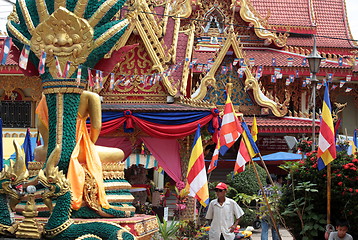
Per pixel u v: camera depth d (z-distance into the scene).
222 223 13.64
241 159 14.38
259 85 26.98
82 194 8.94
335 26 38.09
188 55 19.11
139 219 9.21
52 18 9.08
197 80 30.12
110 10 9.30
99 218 9.06
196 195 13.74
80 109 9.47
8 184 7.69
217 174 28.64
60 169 8.94
